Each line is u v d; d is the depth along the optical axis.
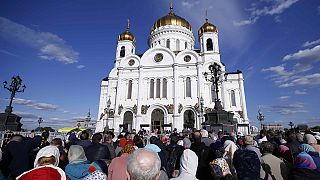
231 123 24.41
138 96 51.00
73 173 5.62
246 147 7.61
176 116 47.53
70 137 12.15
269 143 7.52
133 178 2.97
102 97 57.97
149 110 49.88
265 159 7.12
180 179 4.67
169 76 51.88
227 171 5.71
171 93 50.56
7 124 27.09
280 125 48.94
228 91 53.19
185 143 10.10
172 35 65.69
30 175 3.81
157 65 53.12
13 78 29.55
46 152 4.70
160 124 48.72
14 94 29.38
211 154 7.82
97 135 8.32
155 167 3.05
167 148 10.70
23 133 22.25
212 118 25.14
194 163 4.84
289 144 8.70
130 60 56.03
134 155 3.17
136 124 48.66
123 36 66.19
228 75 54.41
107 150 7.77
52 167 4.12
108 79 57.78
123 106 51.47
